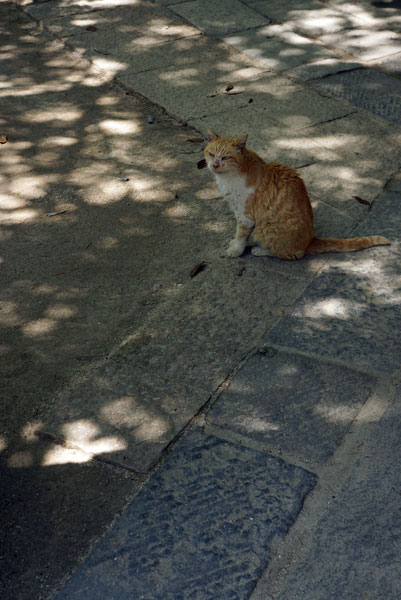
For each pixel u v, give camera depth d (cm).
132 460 193
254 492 185
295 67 348
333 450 192
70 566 176
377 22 389
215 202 275
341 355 213
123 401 205
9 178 287
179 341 220
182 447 194
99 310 235
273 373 209
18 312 235
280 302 230
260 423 198
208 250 253
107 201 276
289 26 384
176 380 210
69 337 227
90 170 291
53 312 235
